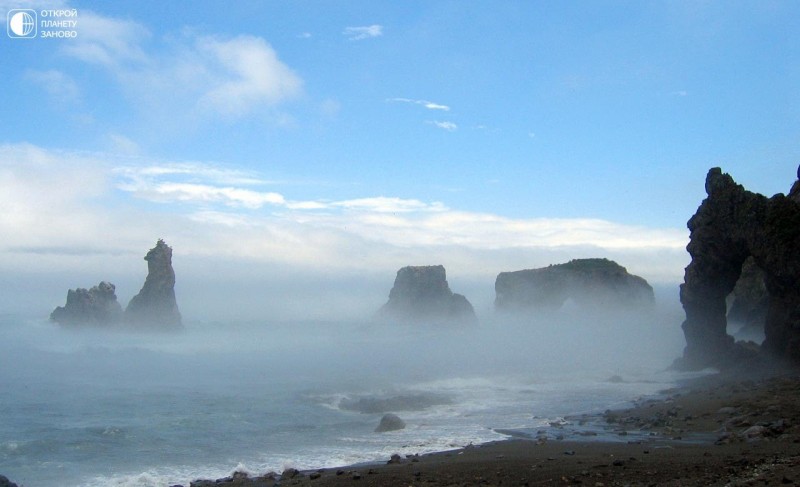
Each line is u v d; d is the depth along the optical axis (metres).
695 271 45.84
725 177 44.00
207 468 22.91
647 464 17.72
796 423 23.00
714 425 25.66
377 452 24.61
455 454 22.62
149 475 21.89
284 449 25.75
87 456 24.91
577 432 26.70
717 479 15.05
